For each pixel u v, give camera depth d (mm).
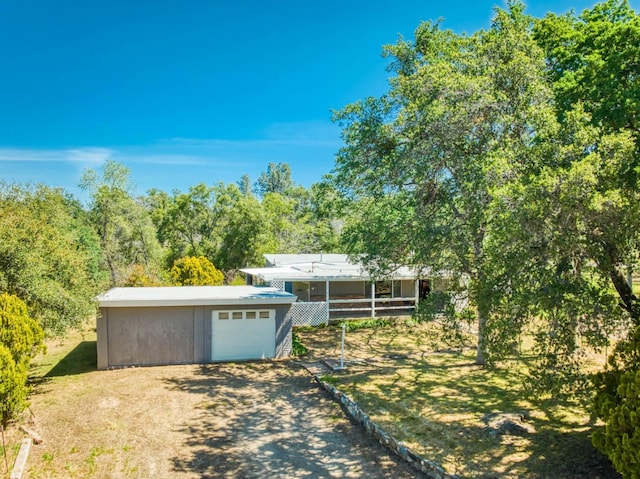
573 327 7336
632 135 11617
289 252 42406
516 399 11125
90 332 20000
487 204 10609
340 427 10102
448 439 8875
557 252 7188
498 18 12250
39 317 11383
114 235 33656
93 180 32938
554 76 15477
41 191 17750
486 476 7332
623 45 12562
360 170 14383
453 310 11742
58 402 11312
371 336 19500
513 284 7820
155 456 8625
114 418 10391
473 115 11219
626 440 5648
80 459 8430
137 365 14844
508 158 9883
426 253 12227
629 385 5879
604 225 6887
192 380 13375
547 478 7164
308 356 16266
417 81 11797
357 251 15828
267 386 12930
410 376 13359
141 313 14844
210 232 37938
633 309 7688
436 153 11828
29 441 8891
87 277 13211
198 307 15336
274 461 8492
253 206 37438
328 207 19047
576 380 7312
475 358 15484
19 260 11148
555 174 7367
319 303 21844
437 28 15953
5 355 9062
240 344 15742
